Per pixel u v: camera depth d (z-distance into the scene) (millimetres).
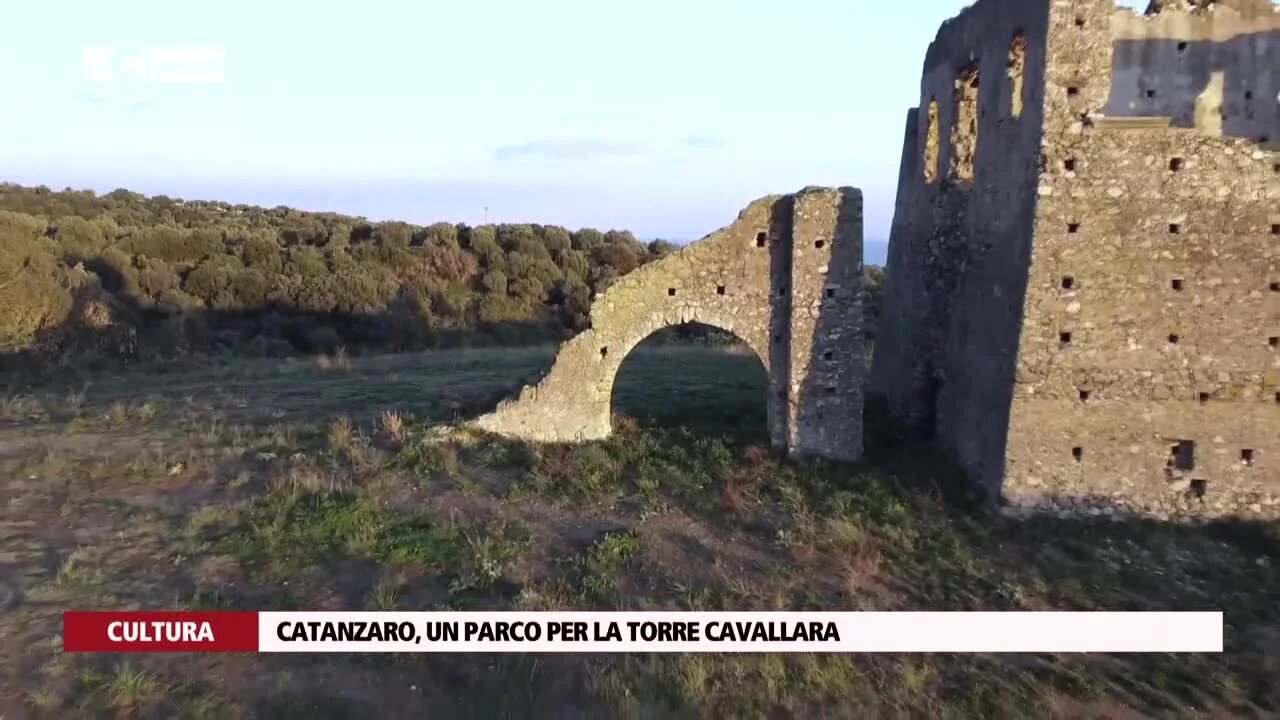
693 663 8625
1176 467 12297
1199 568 10906
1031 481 12289
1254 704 8289
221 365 27828
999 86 13172
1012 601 10039
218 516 12047
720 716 7938
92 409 19062
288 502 12383
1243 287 11953
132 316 33344
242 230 48906
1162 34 13242
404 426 16172
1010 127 12797
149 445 15648
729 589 10289
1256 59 13094
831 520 12164
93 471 14086
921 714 8078
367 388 21375
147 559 10828
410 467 14203
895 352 17781
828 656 8984
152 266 38406
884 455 15203
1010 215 12719
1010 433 12273
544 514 12523
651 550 11367
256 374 24422
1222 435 12086
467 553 11070
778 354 15406
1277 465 12062
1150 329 12062
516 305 44000
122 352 28281
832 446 14961
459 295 44562
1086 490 12258
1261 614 9867
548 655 8953
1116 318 12078
